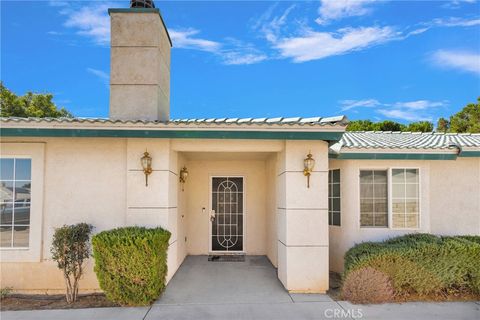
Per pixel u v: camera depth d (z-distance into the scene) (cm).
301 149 786
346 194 916
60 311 657
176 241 900
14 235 770
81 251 712
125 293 677
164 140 782
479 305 700
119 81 919
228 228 1177
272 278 875
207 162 1180
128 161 780
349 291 727
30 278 763
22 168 780
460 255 756
